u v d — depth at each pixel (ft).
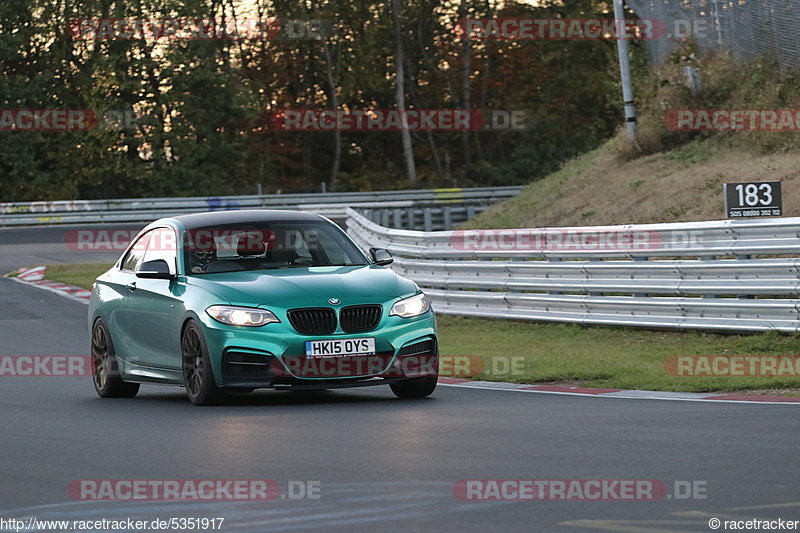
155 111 492.13
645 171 219.41
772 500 47.01
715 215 173.68
